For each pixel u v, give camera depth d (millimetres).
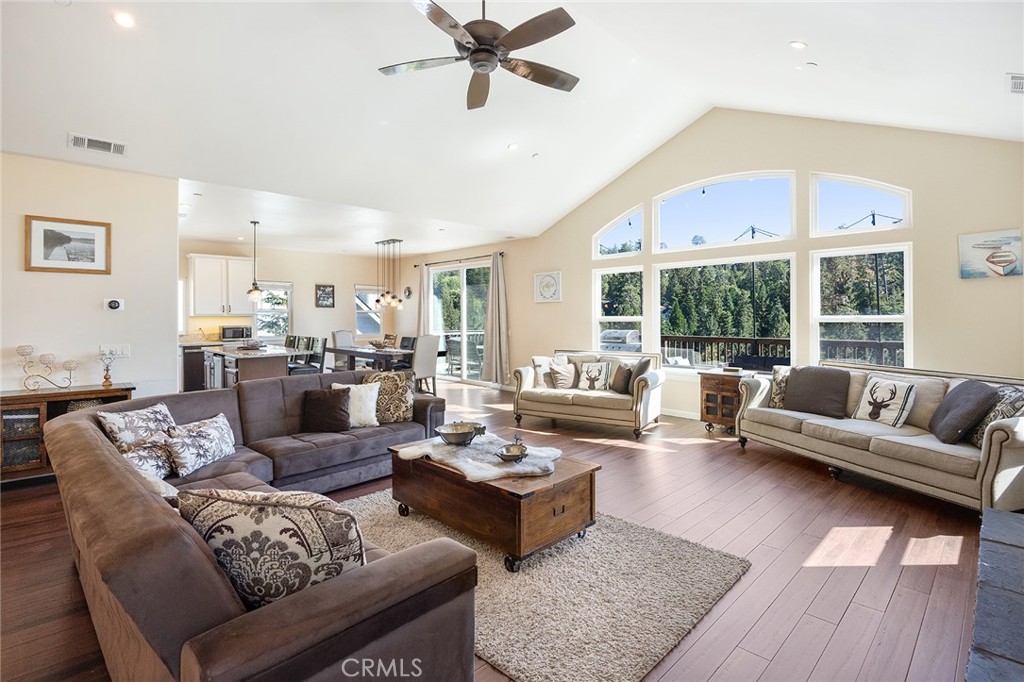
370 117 4254
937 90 3236
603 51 4246
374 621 1193
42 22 2902
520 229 7223
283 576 1202
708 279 5973
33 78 3164
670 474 3932
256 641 1006
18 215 3809
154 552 1015
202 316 8102
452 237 7758
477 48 2639
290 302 9172
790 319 5340
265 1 3084
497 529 2506
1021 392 3047
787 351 5406
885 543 2740
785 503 3328
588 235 6945
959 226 4203
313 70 3648
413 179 5324
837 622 2049
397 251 9453
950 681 1712
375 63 3707
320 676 1087
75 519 1249
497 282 8141
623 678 1735
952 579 2365
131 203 4246
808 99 4328
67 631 2020
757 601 2203
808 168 5082
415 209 5910
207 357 7168
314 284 9500
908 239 4469
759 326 5609
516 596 2232
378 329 10492
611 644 1909
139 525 1084
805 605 2172
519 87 4355
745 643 1925
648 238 6336
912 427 3717
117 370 4203
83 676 1770
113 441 2588
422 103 4242
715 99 5332
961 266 4191
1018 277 3947
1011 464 2816
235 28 3205
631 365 5512
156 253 4359
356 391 3887
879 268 4750
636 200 6434
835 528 2936
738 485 3680
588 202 6926
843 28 2705
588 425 5703
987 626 1111
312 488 3336
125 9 2936
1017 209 3939
